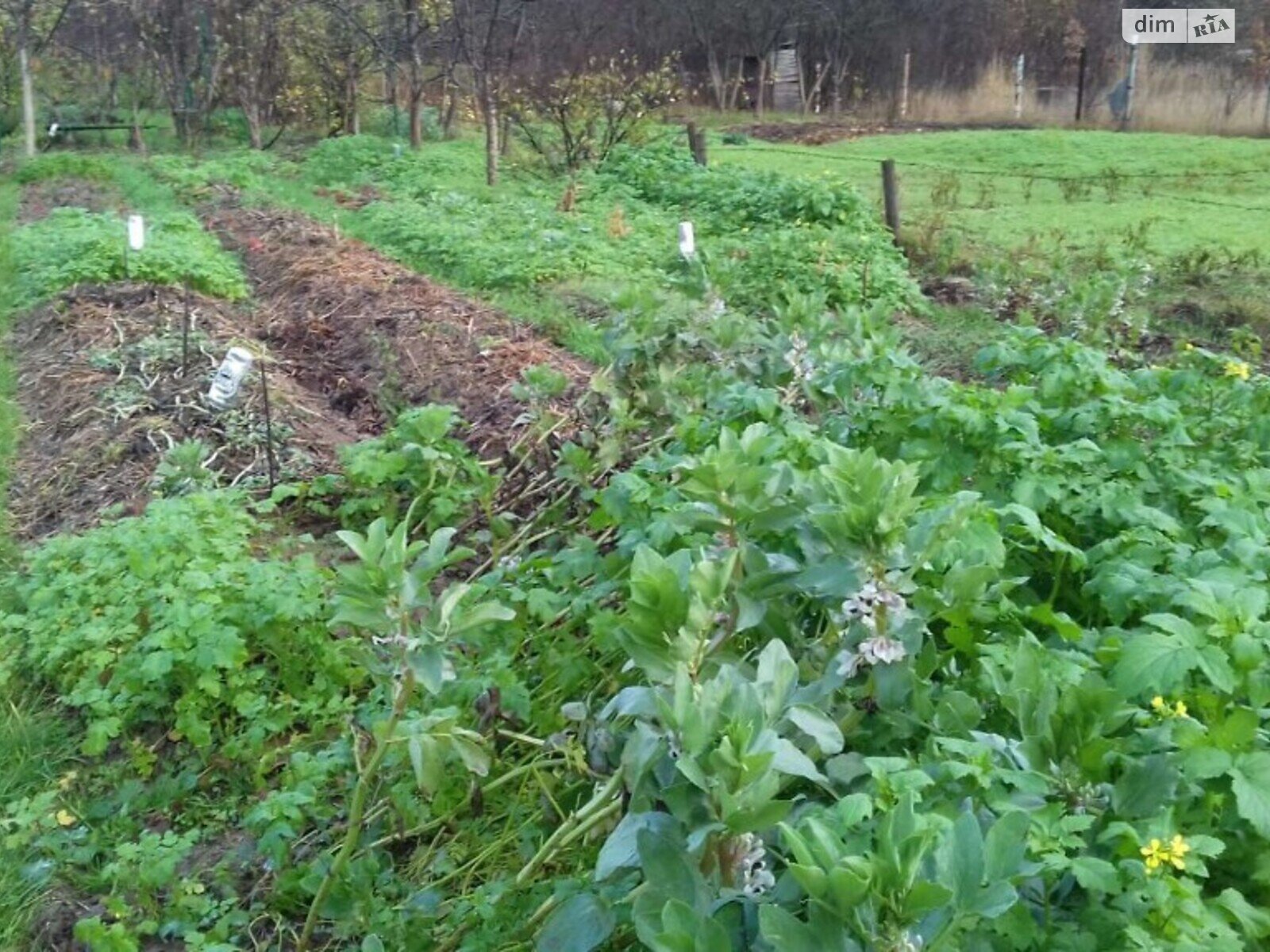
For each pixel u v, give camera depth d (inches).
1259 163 791.1
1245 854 102.7
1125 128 1010.7
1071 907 100.0
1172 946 88.5
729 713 97.5
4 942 143.8
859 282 431.8
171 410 299.7
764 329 231.6
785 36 1256.8
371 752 161.5
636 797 101.0
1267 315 418.6
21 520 257.8
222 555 197.9
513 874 139.9
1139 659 114.7
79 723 184.7
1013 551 162.4
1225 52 1067.3
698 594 108.1
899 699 115.6
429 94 1167.6
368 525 242.7
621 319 232.1
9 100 997.8
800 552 140.3
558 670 161.5
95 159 790.5
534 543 219.1
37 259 442.3
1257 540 150.6
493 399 309.4
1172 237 561.0
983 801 102.3
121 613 186.7
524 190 687.1
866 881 81.4
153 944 144.3
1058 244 494.9
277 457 275.0
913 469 120.0
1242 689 117.1
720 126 1107.9
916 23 1200.2
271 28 987.9
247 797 167.5
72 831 161.9
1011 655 124.3
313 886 140.6
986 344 385.4
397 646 124.4
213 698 178.2
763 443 137.3
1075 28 1101.7
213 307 413.1
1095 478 170.6
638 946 114.7
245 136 1061.8
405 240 532.1
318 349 380.2
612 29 1190.3
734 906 96.8
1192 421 195.8
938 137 961.5
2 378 342.0
